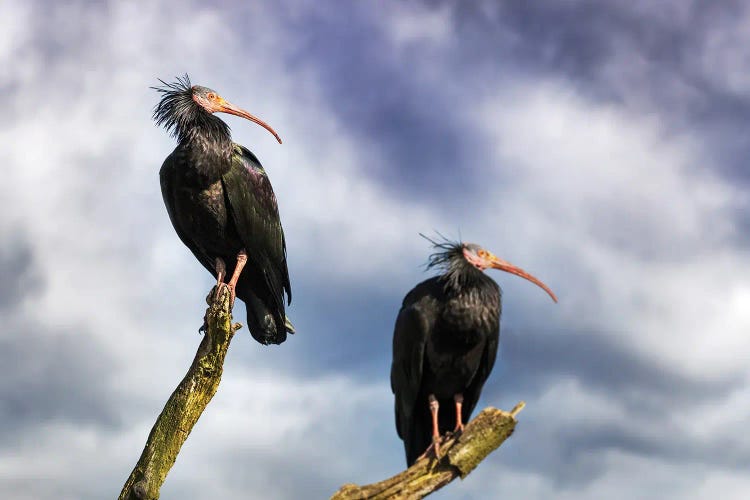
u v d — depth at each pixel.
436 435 10.09
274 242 15.48
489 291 11.73
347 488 9.42
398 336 11.80
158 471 11.31
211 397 11.79
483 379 12.03
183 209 14.71
